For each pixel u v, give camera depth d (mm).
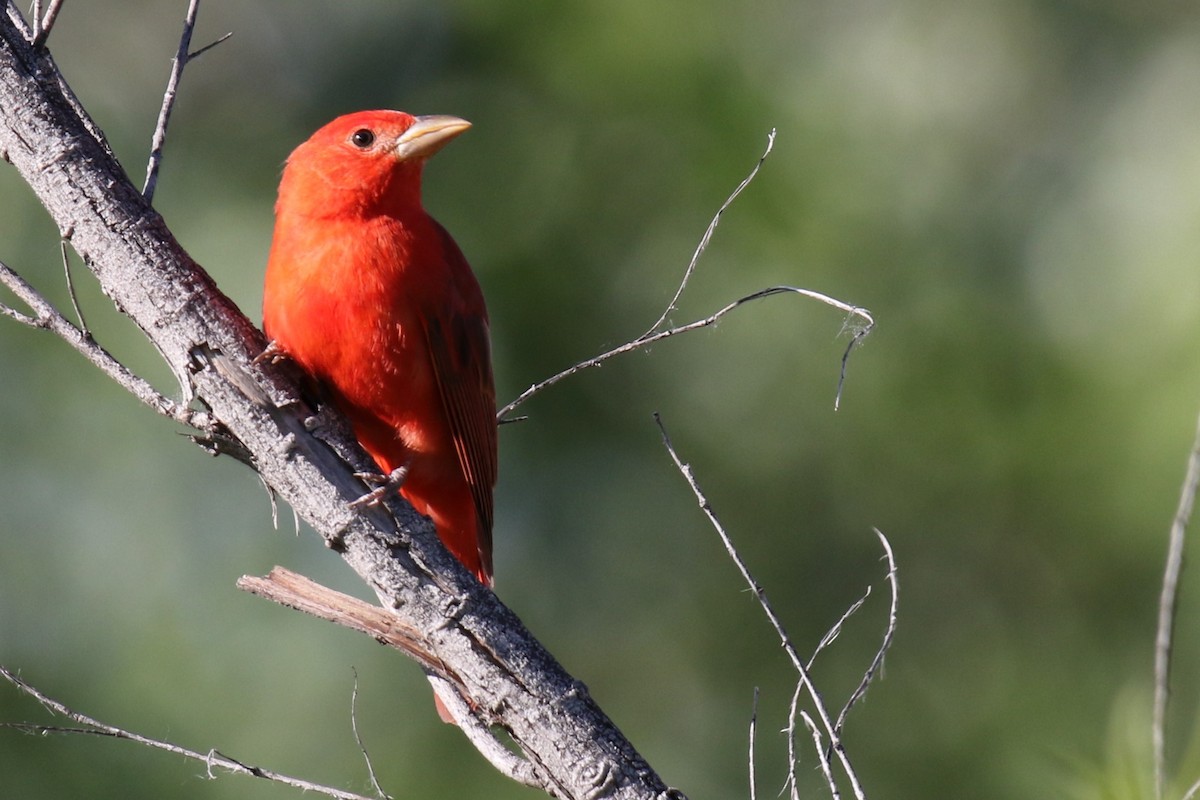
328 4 15125
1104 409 12453
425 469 7684
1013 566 12820
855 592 12883
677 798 5348
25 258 12508
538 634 12352
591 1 14094
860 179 13602
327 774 11109
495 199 13586
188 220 14062
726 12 14125
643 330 12992
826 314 12992
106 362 5801
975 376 12969
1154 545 11977
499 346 12906
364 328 7168
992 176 14578
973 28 15289
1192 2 15375
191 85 15312
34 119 5852
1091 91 15250
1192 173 13398
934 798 12273
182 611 11836
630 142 13625
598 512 12641
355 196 7285
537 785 5598
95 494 12164
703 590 12641
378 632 5953
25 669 11227
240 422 5836
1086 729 12156
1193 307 12211
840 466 12930
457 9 14516
